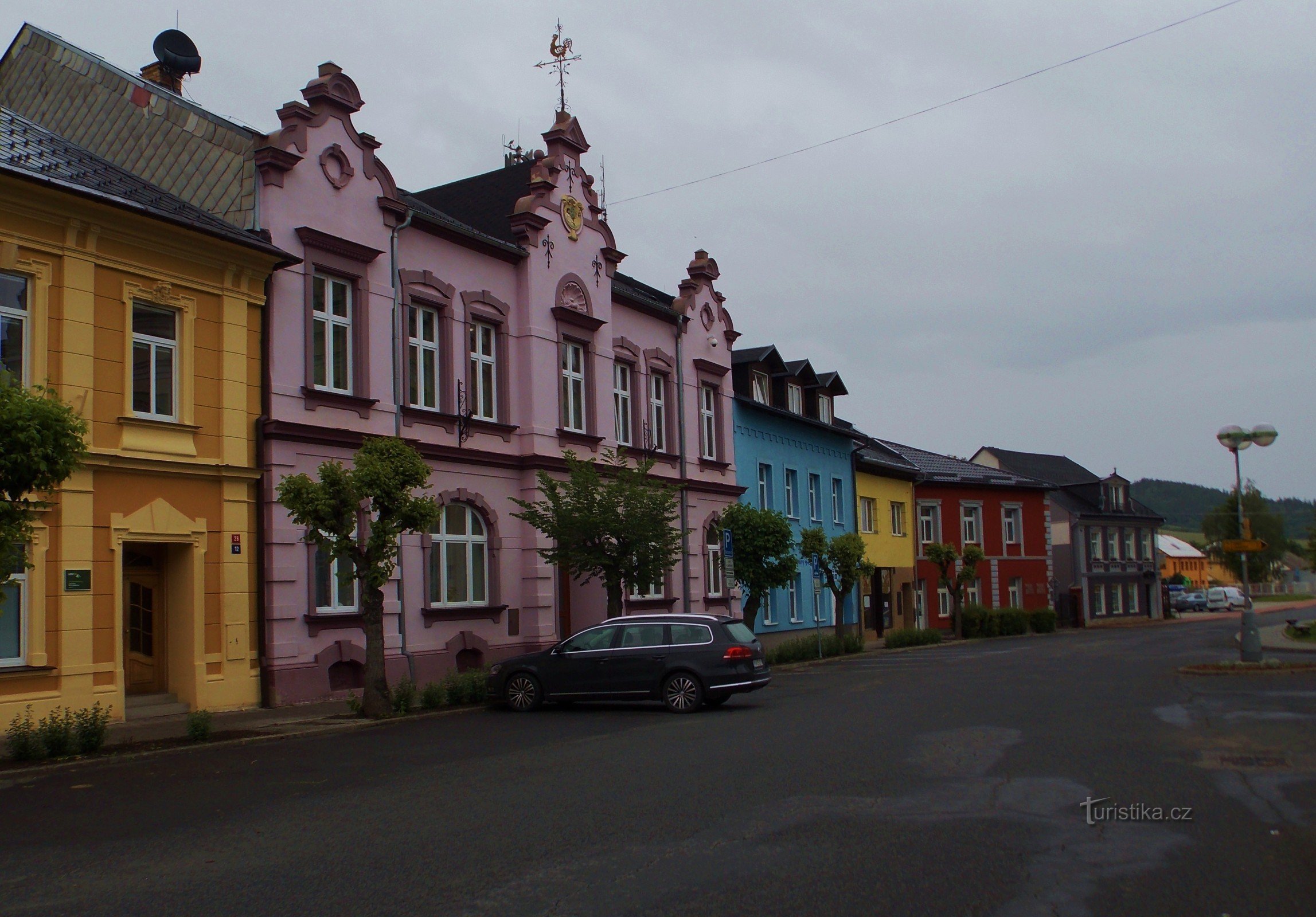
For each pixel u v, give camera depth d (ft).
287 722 54.65
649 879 23.31
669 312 103.14
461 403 76.74
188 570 58.49
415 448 63.26
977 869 23.66
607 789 33.76
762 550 98.58
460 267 77.77
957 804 30.48
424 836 27.96
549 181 85.51
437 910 21.45
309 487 54.54
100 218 54.19
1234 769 35.29
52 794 35.58
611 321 94.53
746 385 121.19
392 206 71.36
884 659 104.32
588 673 59.11
